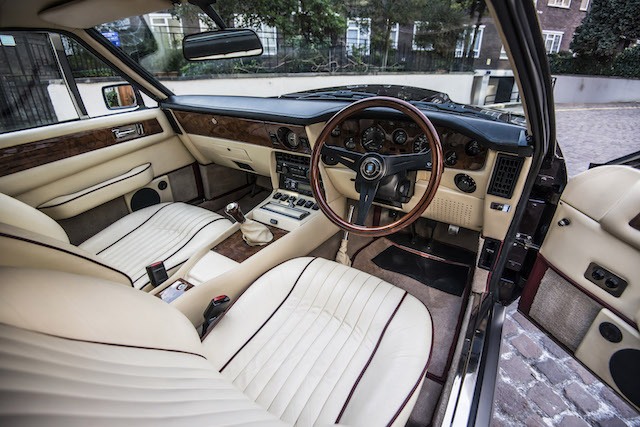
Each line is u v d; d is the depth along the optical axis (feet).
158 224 6.02
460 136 4.39
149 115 6.59
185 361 2.59
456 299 5.93
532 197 4.58
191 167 7.70
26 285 1.81
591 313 3.78
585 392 5.03
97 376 1.77
